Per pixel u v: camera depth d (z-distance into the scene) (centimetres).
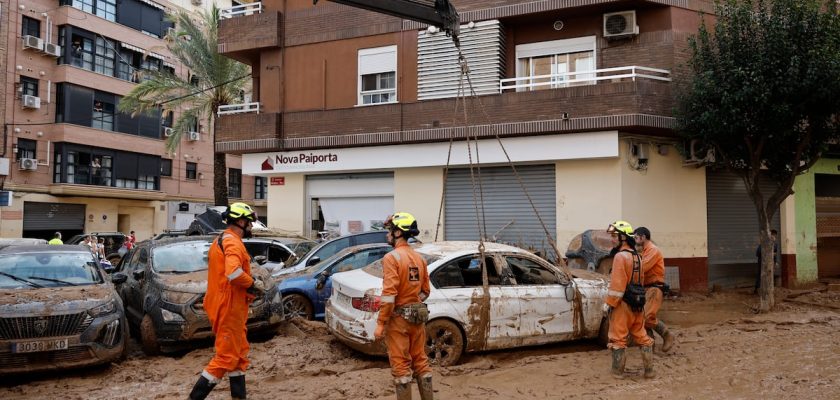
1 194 2589
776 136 1148
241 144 1734
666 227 1416
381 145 1600
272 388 661
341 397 625
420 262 573
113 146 3108
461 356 809
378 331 537
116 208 3200
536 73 1538
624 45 1441
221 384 684
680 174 1445
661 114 1335
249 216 580
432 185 1580
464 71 1034
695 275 1436
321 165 1670
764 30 1130
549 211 1460
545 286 833
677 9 1408
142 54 3294
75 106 2920
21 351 700
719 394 630
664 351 814
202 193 3694
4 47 2669
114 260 2423
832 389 637
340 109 1636
